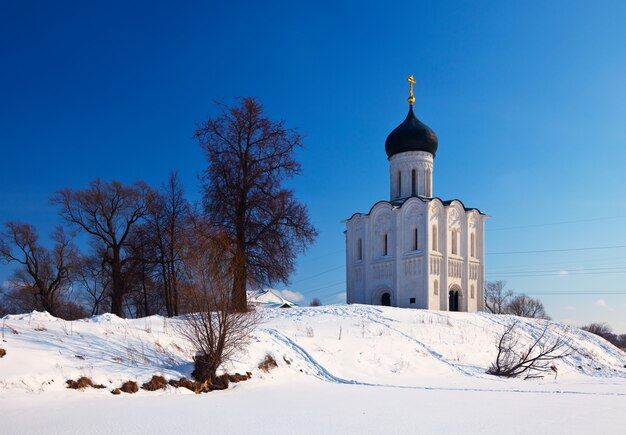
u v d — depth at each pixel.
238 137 36.03
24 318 20.91
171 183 42.41
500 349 27.16
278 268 34.94
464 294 54.16
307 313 36.97
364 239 56.31
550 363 31.03
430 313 39.56
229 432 9.86
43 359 15.07
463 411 12.82
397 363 25.64
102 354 16.78
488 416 12.09
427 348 29.16
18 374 13.93
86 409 12.19
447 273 51.97
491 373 26.38
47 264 56.00
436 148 57.75
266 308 40.34
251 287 29.09
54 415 11.41
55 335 17.69
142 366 16.70
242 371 18.81
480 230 57.03
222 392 16.42
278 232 35.19
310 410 12.64
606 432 10.33
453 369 26.53
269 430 10.09
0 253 52.72
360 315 36.44
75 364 15.45
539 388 19.94
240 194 35.25
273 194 35.62
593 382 24.64
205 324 17.42
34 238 54.12
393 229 53.66
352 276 57.53
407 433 10.02
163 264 41.84
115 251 48.97
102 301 63.16
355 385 19.58
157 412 11.97
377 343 27.66
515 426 10.85
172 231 40.03
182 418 11.23
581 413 12.77
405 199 53.66
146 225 43.81
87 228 48.97
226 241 19.59
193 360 18.02
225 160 35.66
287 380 19.77
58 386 14.23
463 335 33.34
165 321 23.09
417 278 51.16
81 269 58.31
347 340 27.00
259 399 14.64
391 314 37.56
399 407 13.38
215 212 34.88
